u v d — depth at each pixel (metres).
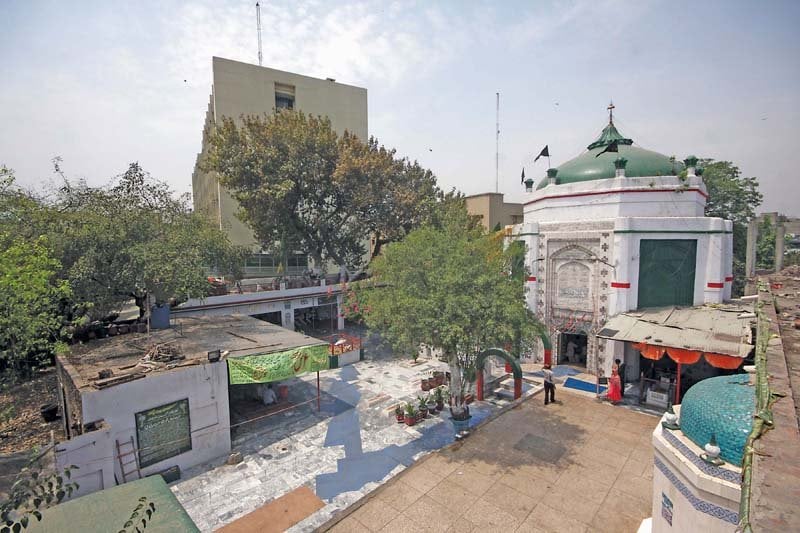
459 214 18.64
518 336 14.06
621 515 9.13
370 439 13.83
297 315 33.44
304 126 26.73
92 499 6.18
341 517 9.21
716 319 15.48
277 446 13.54
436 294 12.66
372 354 24.27
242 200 25.89
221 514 10.18
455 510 9.36
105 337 16.77
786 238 37.22
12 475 8.84
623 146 21.58
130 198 17.70
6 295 10.48
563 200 20.64
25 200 15.44
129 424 11.17
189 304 21.84
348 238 29.86
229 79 34.66
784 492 2.51
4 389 15.27
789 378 4.47
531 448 12.03
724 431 5.61
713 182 28.89
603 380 18.02
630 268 18.22
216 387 12.90
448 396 16.52
